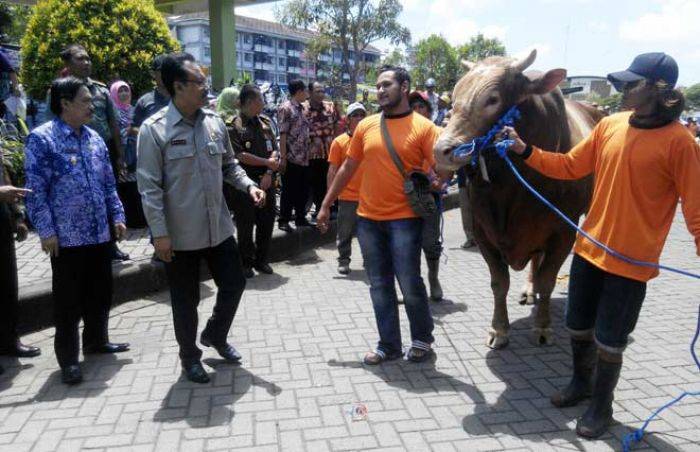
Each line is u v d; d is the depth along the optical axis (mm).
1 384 3773
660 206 2826
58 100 3699
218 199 3678
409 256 3840
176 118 3537
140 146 3506
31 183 3592
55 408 3467
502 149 3227
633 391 3678
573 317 3273
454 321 4906
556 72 3268
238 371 3949
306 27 34219
